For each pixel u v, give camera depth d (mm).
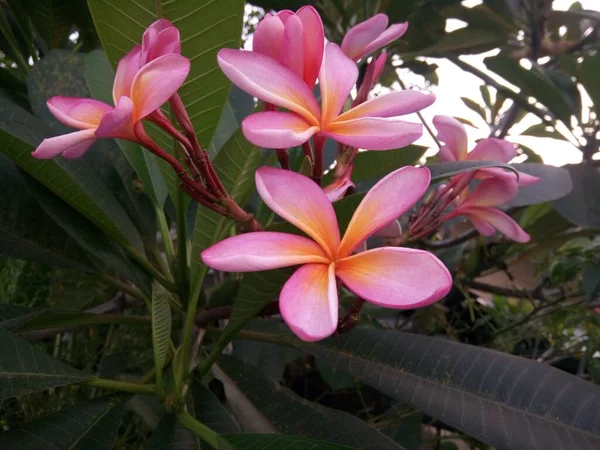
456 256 489
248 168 270
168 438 224
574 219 371
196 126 244
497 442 222
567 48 604
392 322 606
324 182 252
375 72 247
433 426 480
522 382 244
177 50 187
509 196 268
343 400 504
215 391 401
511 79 485
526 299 523
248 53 182
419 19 526
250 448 181
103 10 214
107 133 176
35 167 231
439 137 275
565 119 479
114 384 237
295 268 201
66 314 274
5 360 211
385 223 174
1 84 348
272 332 389
